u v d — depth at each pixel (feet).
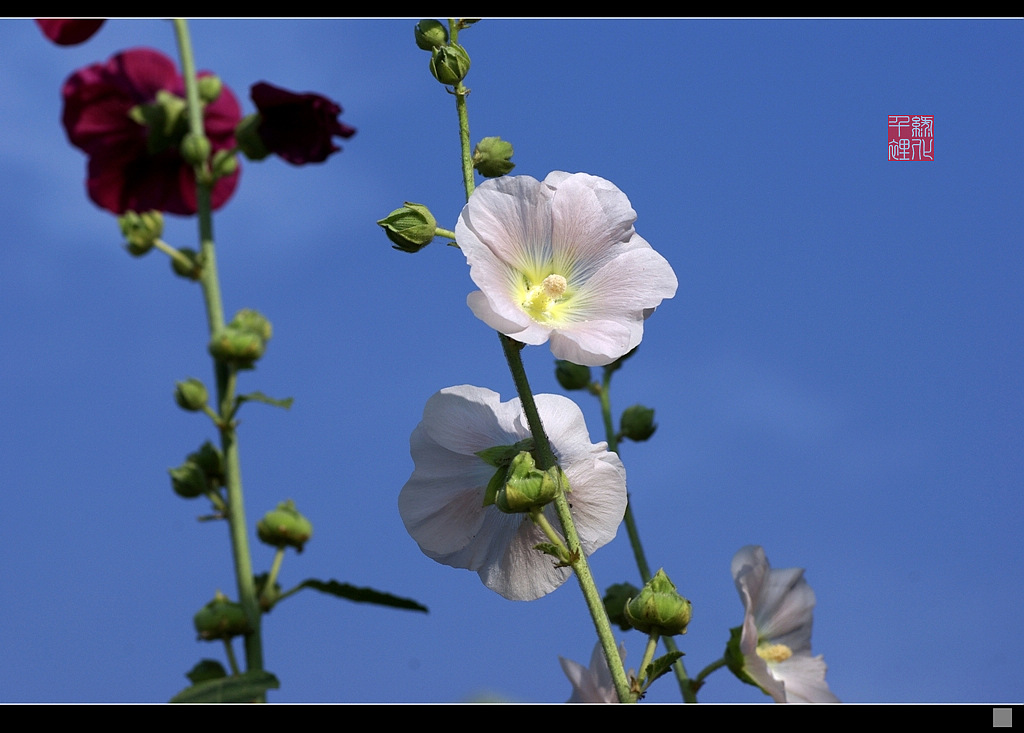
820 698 5.67
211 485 5.63
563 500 5.36
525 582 5.56
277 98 5.82
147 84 6.01
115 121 6.00
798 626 5.74
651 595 5.33
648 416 5.97
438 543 5.59
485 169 5.49
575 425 5.60
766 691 5.51
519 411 5.61
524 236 5.43
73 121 5.98
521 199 5.42
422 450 5.60
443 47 5.48
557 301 5.46
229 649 5.49
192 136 5.77
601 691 5.55
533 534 5.56
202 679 5.45
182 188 6.08
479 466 5.60
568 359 5.36
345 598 5.54
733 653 5.53
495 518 5.58
